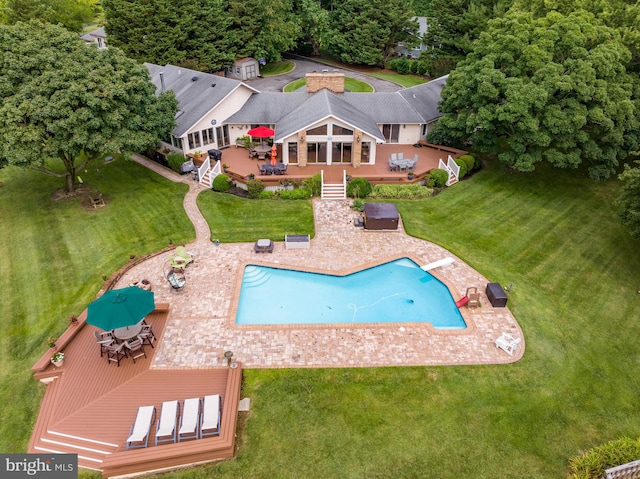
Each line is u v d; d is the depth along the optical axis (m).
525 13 38.72
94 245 29.64
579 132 34.22
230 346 21.86
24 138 28.30
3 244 29.89
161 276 26.69
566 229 32.03
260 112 42.69
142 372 20.34
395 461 16.97
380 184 36.50
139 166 41.78
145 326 21.97
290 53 89.44
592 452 16.78
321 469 16.70
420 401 19.27
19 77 30.39
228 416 18.03
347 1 73.69
